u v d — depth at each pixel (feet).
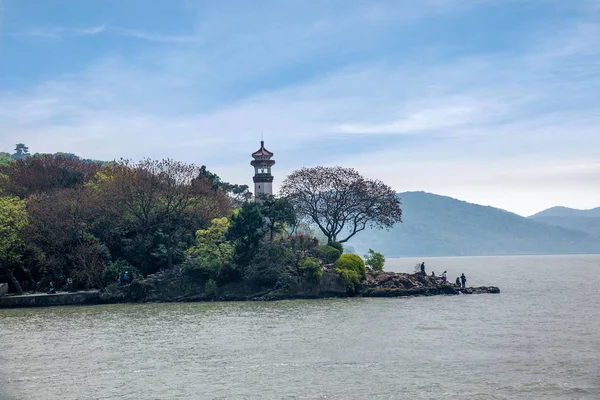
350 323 204.74
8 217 296.10
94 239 310.65
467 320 212.23
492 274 603.67
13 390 124.06
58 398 117.80
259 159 382.83
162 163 344.49
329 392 118.73
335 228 371.56
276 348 161.07
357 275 306.76
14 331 199.21
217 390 121.19
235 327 200.13
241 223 305.53
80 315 241.35
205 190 343.87
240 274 300.40
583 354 151.02
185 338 179.83
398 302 277.03
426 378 128.26
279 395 117.19
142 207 324.60
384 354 151.94
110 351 161.38
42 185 363.97
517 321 209.87
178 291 294.87
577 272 641.40
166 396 117.80
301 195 368.89
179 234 328.29
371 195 368.07
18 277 307.58
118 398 117.19
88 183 350.43
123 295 289.33
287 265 305.53
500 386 121.80
